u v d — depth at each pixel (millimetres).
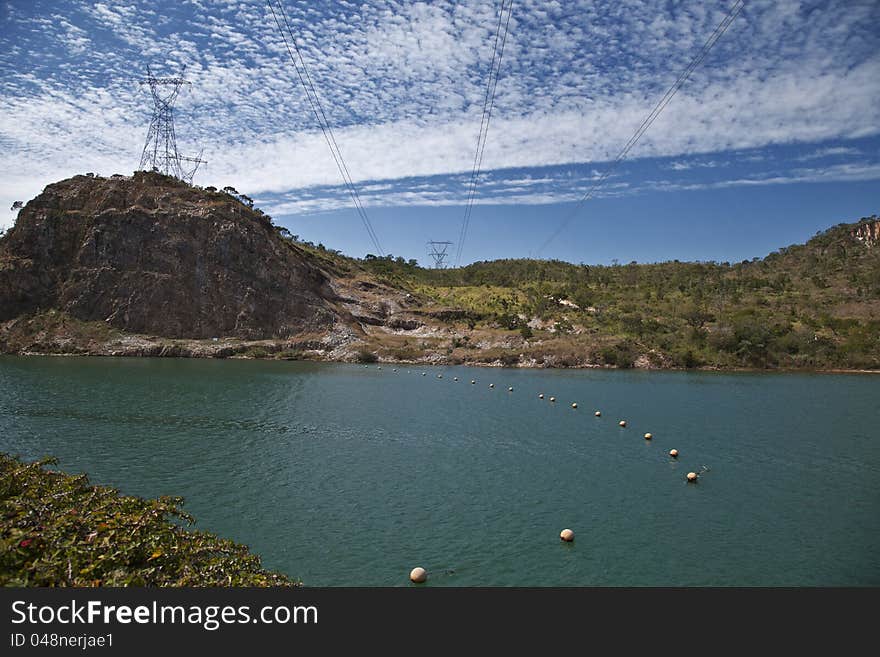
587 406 62094
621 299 167375
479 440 43812
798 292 170875
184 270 120562
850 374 104562
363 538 24391
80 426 44312
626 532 25688
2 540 11992
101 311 115125
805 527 26641
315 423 48750
